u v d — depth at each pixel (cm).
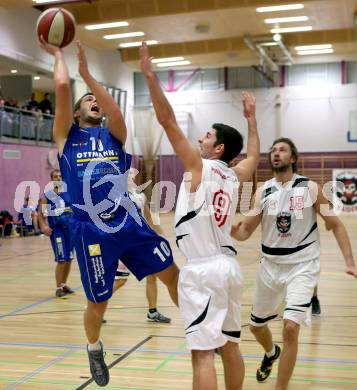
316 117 2920
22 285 933
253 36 2509
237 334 340
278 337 580
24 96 2312
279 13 2184
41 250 1469
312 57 2892
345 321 660
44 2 2027
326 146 2909
